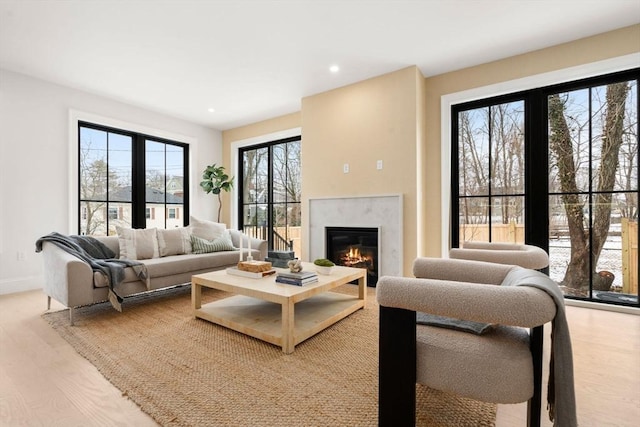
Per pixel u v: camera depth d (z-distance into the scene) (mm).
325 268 2514
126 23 2527
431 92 3553
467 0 2283
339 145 3818
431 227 3527
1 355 1856
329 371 1660
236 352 1881
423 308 990
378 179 3521
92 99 4000
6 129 3309
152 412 1319
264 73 3455
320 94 3992
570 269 2924
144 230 3406
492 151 3293
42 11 2355
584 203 2869
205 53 3020
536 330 1007
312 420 1271
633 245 2686
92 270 2477
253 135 5309
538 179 3035
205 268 3361
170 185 5031
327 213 3904
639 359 1808
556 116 2988
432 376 1059
